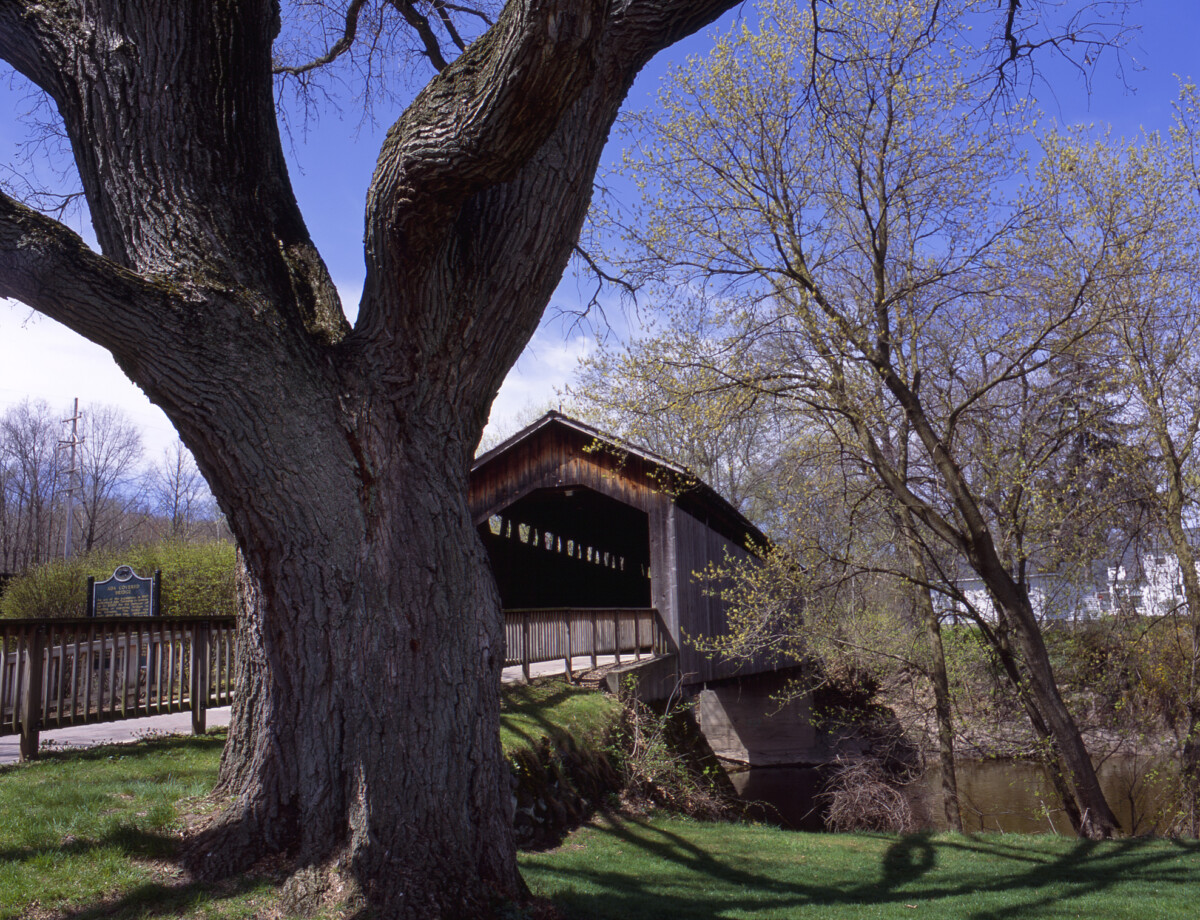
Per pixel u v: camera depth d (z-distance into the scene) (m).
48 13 4.65
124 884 4.29
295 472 4.32
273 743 4.62
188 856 4.58
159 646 7.95
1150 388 13.03
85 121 4.62
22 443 48.19
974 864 9.19
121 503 53.41
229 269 4.43
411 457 4.62
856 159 12.41
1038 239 11.80
